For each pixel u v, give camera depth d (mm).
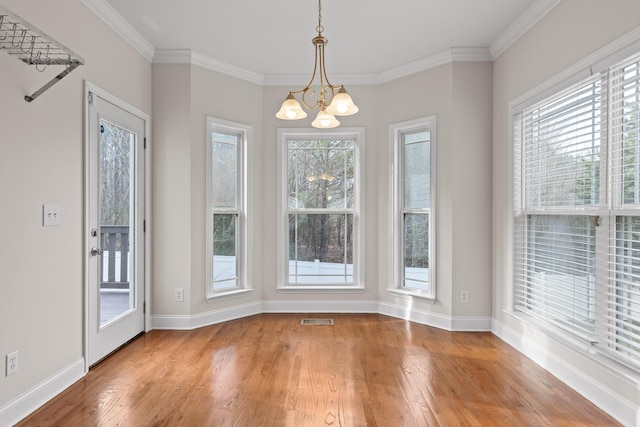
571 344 2674
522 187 3451
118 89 3361
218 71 4238
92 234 2996
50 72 2514
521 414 2326
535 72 3166
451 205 3988
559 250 2951
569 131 2756
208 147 4148
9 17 1912
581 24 2605
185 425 2188
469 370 2967
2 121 2143
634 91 2232
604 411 2359
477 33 3623
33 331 2373
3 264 2152
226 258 4434
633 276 2188
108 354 3238
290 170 4738
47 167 2492
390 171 4477
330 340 3650
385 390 2629
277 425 2193
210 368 2986
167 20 3359
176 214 4000
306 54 4062
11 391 2201
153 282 4004
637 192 2238
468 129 3969
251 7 3156
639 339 2174
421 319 4223
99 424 2193
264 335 3797
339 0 3064
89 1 2893
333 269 4734
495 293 3891
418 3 3111
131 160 3656
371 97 4602
